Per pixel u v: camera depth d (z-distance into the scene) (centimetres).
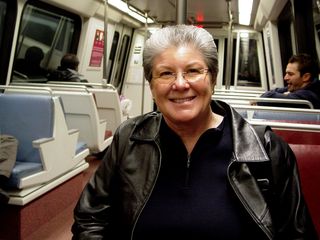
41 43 558
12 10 466
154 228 124
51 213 324
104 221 147
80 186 386
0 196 261
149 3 636
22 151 318
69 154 353
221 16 761
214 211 121
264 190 125
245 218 120
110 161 149
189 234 121
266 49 766
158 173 130
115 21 771
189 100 124
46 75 586
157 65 125
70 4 569
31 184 290
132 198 131
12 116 322
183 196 125
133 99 979
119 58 918
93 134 458
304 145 211
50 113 318
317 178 206
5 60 478
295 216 125
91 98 441
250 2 604
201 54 124
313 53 464
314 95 369
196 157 130
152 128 140
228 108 141
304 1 457
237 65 898
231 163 125
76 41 666
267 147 130
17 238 281
